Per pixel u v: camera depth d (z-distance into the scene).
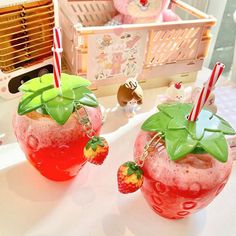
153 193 0.25
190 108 0.25
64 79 0.27
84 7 0.47
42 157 0.26
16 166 0.31
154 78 0.43
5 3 0.33
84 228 0.26
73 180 0.30
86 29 0.35
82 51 0.36
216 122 0.24
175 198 0.24
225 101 0.39
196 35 0.41
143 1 0.42
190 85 0.45
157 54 0.41
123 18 0.46
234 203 0.29
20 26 0.35
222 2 0.51
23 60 0.38
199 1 0.55
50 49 0.40
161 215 0.27
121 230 0.26
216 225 0.27
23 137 0.26
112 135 0.35
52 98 0.25
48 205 0.27
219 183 0.24
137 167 0.23
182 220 0.27
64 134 0.25
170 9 0.49
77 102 0.26
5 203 0.27
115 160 0.32
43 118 0.25
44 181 0.30
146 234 0.26
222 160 0.22
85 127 0.26
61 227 0.26
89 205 0.28
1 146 0.33
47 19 0.37
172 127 0.23
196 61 0.44
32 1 0.34
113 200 0.28
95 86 0.40
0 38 0.34
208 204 0.26
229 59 0.58
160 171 0.23
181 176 0.23
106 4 0.48
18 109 0.25
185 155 0.22
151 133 0.25
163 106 0.26
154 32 0.38
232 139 0.31
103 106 0.40
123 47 0.38
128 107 0.38
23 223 0.26
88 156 0.24
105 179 0.30
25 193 0.28
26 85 0.27
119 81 0.41
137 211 0.28
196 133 0.23
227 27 0.56
